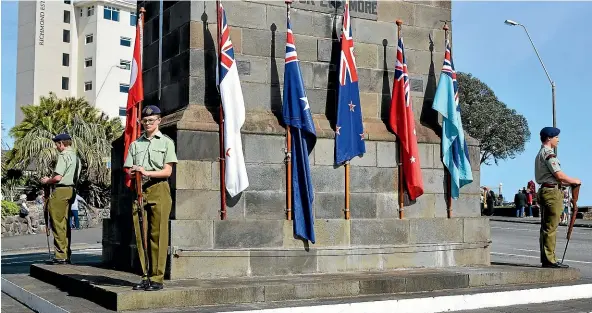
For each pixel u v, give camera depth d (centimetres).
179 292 758
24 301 887
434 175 1095
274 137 975
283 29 1016
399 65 1069
